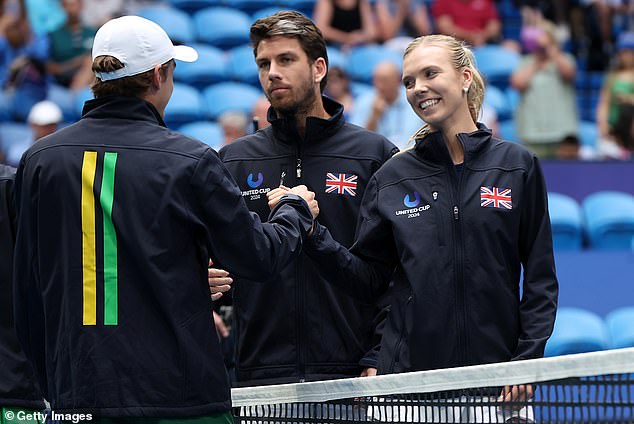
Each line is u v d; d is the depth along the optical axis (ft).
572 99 125.08
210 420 36.68
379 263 44.47
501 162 42.63
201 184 36.76
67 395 36.40
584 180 103.96
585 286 94.79
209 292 37.91
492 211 41.75
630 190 103.91
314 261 42.83
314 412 42.83
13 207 45.68
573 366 35.55
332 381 41.83
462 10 142.92
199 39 148.97
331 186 48.19
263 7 155.33
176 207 36.47
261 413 46.47
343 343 47.42
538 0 147.13
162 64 38.78
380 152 49.01
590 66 145.18
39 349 39.32
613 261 95.76
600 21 145.79
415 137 45.62
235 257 37.17
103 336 36.04
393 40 142.20
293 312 47.19
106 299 36.24
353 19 140.26
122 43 38.04
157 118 38.65
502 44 144.36
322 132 48.67
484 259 41.52
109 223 36.52
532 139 124.06
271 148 49.39
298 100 47.67
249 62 140.15
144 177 36.63
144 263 36.09
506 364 36.99
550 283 41.98
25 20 133.80
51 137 38.27
